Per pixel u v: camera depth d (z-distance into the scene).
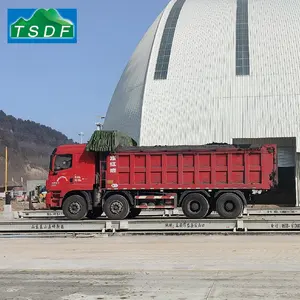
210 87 40.16
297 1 46.53
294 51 40.97
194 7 48.62
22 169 150.62
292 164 38.31
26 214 28.14
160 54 43.31
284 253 13.66
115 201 22.67
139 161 22.97
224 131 38.31
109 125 45.34
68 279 10.50
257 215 24.92
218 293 8.98
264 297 8.66
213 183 22.53
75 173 23.23
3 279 10.61
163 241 16.56
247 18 45.00
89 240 17.28
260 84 39.44
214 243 15.83
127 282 10.09
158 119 39.75
